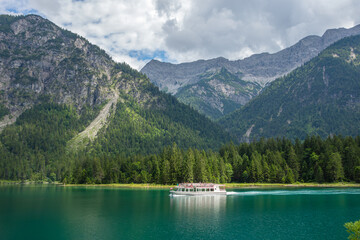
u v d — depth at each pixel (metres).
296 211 124.75
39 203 146.75
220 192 181.62
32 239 83.38
